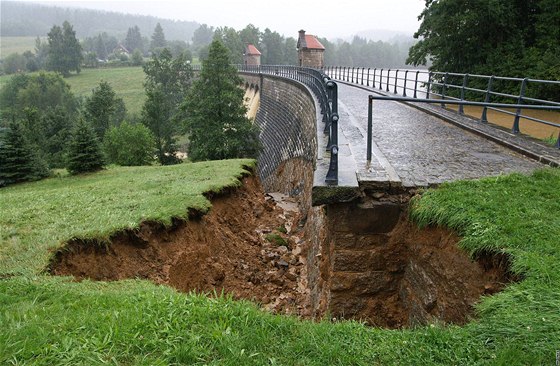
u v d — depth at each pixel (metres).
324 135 11.78
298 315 9.87
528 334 3.68
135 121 77.38
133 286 6.02
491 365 3.45
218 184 13.29
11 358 3.46
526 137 10.53
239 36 127.06
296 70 37.62
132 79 127.44
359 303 6.79
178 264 9.29
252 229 14.52
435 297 5.77
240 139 36.69
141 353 3.64
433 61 29.44
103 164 22.11
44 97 93.00
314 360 3.77
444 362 3.69
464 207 5.77
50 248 7.55
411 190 6.72
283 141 35.19
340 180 6.68
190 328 4.02
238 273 11.26
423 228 6.20
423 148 9.59
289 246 14.41
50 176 21.59
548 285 4.25
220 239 11.65
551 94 21.28
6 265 6.95
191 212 10.68
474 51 25.84
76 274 7.56
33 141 40.22
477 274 5.08
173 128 51.38
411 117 14.83
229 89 36.22
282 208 20.39
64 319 4.21
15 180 20.52
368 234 6.70
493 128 11.95
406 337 4.14
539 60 21.92
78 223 8.88
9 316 4.38
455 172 7.52
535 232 5.11
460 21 23.84
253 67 73.75
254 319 4.32
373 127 12.52
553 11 22.72
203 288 9.70
